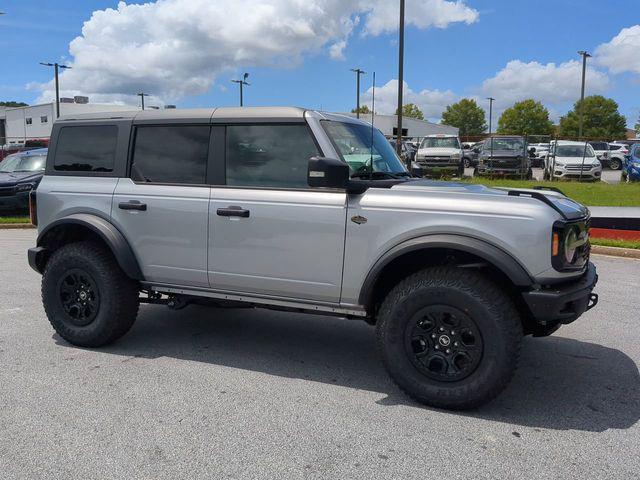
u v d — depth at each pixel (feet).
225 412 12.71
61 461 10.62
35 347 16.88
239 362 15.94
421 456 10.91
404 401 13.42
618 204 47.01
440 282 12.53
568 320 12.91
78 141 17.17
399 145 71.05
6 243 36.78
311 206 13.99
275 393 13.82
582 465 10.65
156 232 15.81
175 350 16.87
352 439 11.55
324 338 18.26
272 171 14.66
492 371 12.21
